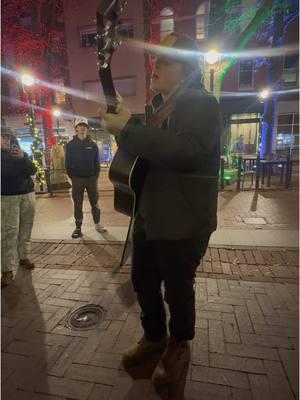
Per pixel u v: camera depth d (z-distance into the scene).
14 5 13.12
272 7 11.62
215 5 13.31
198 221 1.44
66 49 15.30
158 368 1.68
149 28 14.20
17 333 2.30
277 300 2.62
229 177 8.55
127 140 1.23
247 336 2.17
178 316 1.59
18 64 13.53
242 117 15.59
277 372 1.84
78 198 4.50
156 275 1.74
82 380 1.83
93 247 4.06
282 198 6.68
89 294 2.84
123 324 2.37
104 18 1.22
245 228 4.57
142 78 14.80
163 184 1.44
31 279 3.18
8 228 3.03
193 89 1.35
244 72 14.58
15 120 15.94
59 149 8.81
